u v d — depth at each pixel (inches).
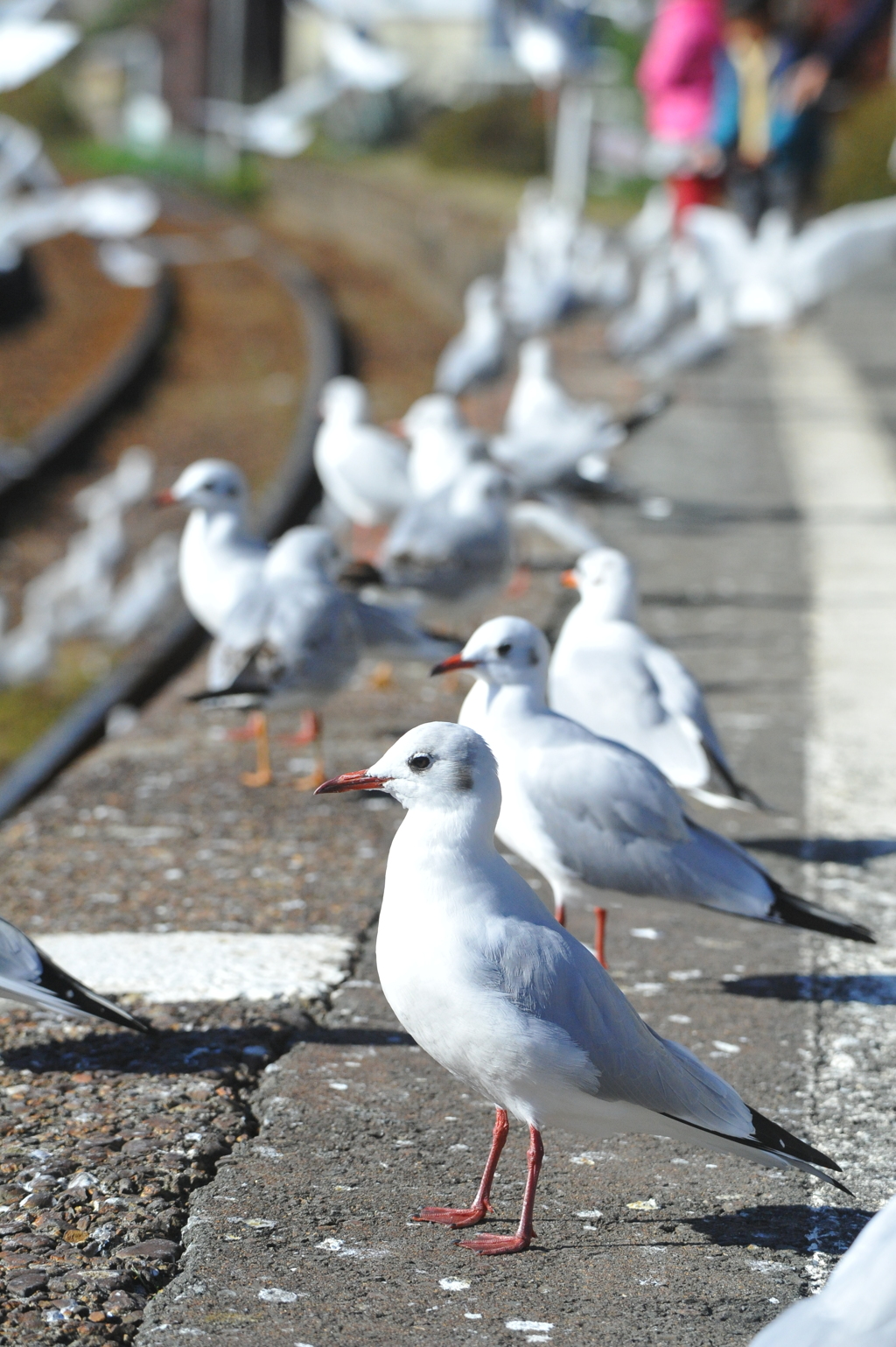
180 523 946.1
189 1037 298.0
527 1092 235.6
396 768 241.6
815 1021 312.2
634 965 336.8
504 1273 233.9
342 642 430.0
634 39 2650.1
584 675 378.0
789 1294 230.2
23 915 357.4
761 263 1006.4
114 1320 219.8
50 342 1489.9
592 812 311.0
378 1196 252.5
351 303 1845.5
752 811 416.8
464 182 3019.2
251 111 778.8
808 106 1203.9
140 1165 255.8
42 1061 289.7
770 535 694.5
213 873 381.1
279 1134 268.5
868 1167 263.3
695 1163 266.2
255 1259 234.5
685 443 879.7
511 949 233.9
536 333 1272.1
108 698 623.8
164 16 3198.8
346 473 648.4
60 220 808.9
